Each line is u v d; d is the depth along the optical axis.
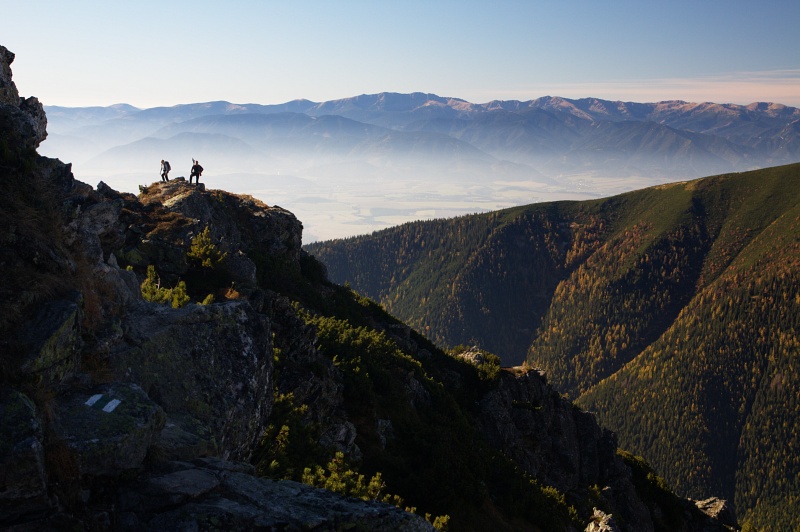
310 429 22.23
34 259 12.55
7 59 25.44
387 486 28.17
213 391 14.20
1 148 14.52
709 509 65.94
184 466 11.32
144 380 13.30
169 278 33.66
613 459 63.03
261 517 9.97
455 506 29.44
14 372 10.38
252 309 17.09
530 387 63.62
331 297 62.06
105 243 18.73
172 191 52.09
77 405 11.01
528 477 41.75
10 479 8.78
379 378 38.19
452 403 46.78
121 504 10.05
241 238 55.31
